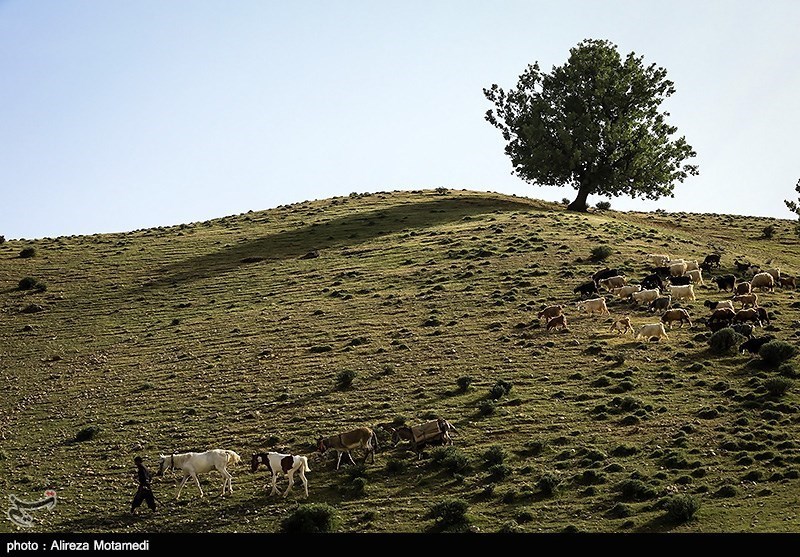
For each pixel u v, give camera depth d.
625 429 39.25
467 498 33.72
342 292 71.00
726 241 96.06
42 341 67.06
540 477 34.88
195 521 33.78
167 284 80.88
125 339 65.19
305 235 96.19
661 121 106.44
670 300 59.47
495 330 56.69
